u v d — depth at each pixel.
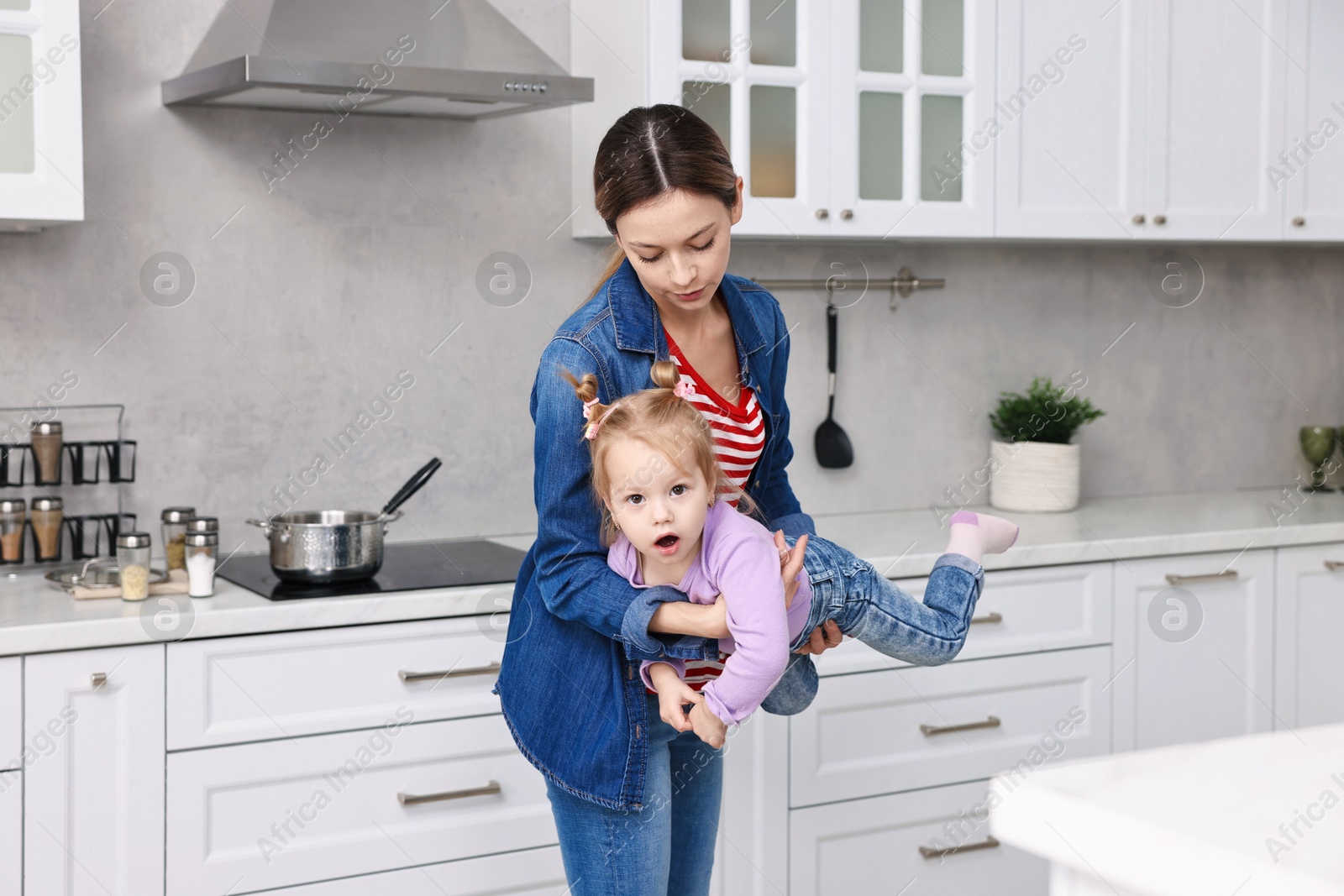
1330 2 2.97
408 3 2.29
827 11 2.54
